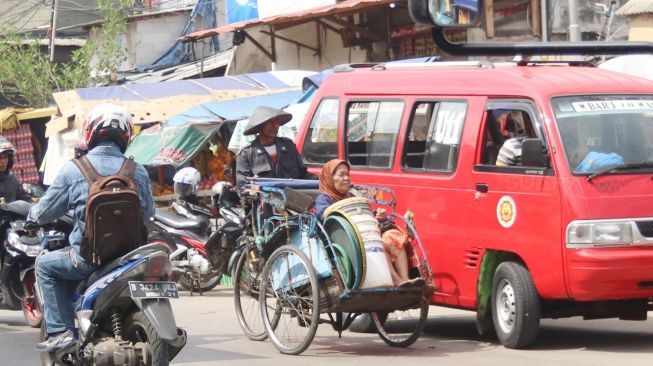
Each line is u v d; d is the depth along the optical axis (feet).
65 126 89.81
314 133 44.96
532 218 34.99
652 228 34.09
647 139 35.68
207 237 54.19
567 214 33.86
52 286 28.27
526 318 35.14
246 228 39.04
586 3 88.69
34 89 126.62
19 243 40.60
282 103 84.64
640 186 34.40
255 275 38.34
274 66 105.70
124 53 140.36
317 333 40.60
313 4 99.86
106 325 27.86
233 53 112.37
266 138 42.22
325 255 34.19
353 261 33.71
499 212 36.19
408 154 40.19
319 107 45.01
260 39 108.88
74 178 27.27
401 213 40.04
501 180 36.14
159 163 79.87
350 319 36.40
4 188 44.45
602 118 35.68
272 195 36.96
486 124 37.37
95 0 158.30
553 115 35.22
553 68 38.99
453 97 38.81
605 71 38.75
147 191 28.09
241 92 91.86
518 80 36.91
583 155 34.55
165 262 26.50
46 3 158.71
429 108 39.73
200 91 91.86
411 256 35.96
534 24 87.15
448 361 33.65
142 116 87.66
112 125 27.73
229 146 74.59
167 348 26.05
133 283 26.05
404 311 38.60
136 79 128.88
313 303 34.01
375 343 37.99
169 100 89.76
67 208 27.68
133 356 26.81
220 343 37.91
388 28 92.32
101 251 26.91
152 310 25.93
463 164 37.65
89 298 27.27
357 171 42.27
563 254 33.96
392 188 40.50
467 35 85.15
